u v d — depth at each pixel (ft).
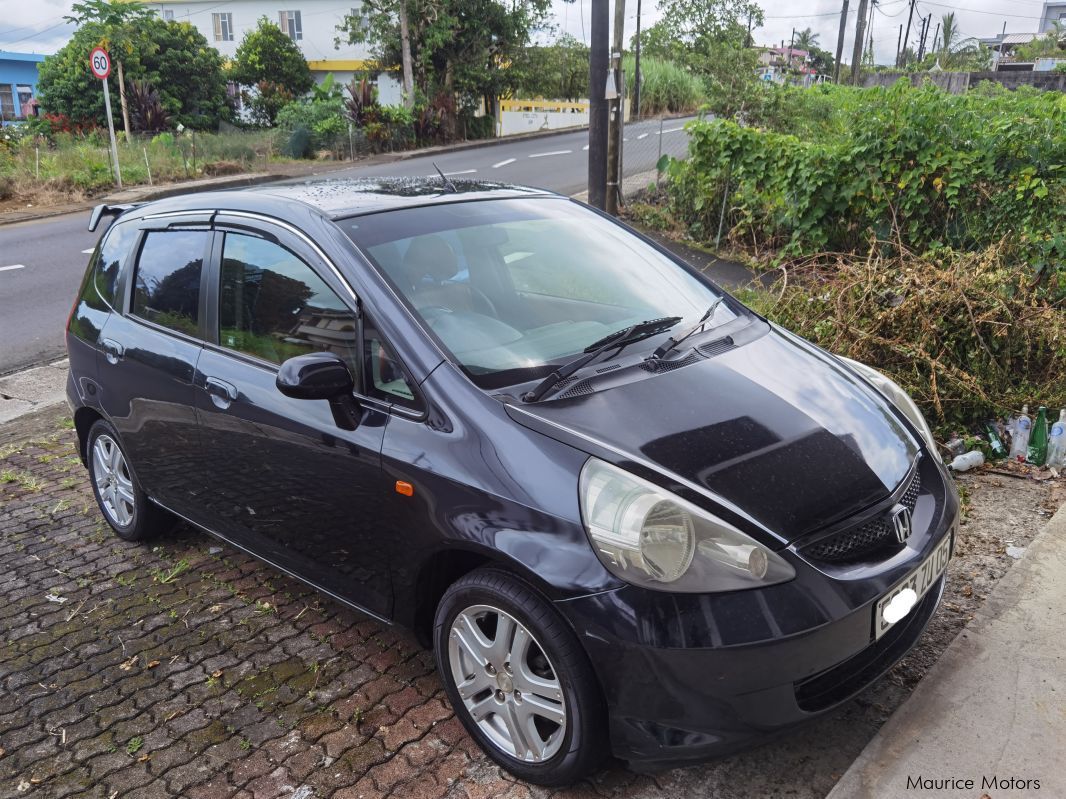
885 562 7.67
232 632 11.32
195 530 14.44
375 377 9.07
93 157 71.77
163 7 145.89
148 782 8.73
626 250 11.73
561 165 74.18
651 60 125.49
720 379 9.10
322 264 9.77
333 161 92.12
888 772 7.99
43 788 8.75
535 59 123.85
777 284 20.33
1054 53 227.61
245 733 9.36
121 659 10.88
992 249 18.01
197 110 108.37
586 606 7.11
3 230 51.65
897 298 17.49
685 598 6.98
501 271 10.36
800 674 7.09
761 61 53.47
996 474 14.69
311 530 9.93
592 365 9.04
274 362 10.21
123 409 12.58
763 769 8.38
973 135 27.30
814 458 8.13
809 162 30.71
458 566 8.86
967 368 16.63
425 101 111.96
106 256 13.84
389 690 9.94
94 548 14.03
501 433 8.02
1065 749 8.16
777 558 7.16
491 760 8.67
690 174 38.93
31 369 24.68
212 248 11.39
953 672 9.32
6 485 16.78
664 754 7.22
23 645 11.33
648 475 7.45
